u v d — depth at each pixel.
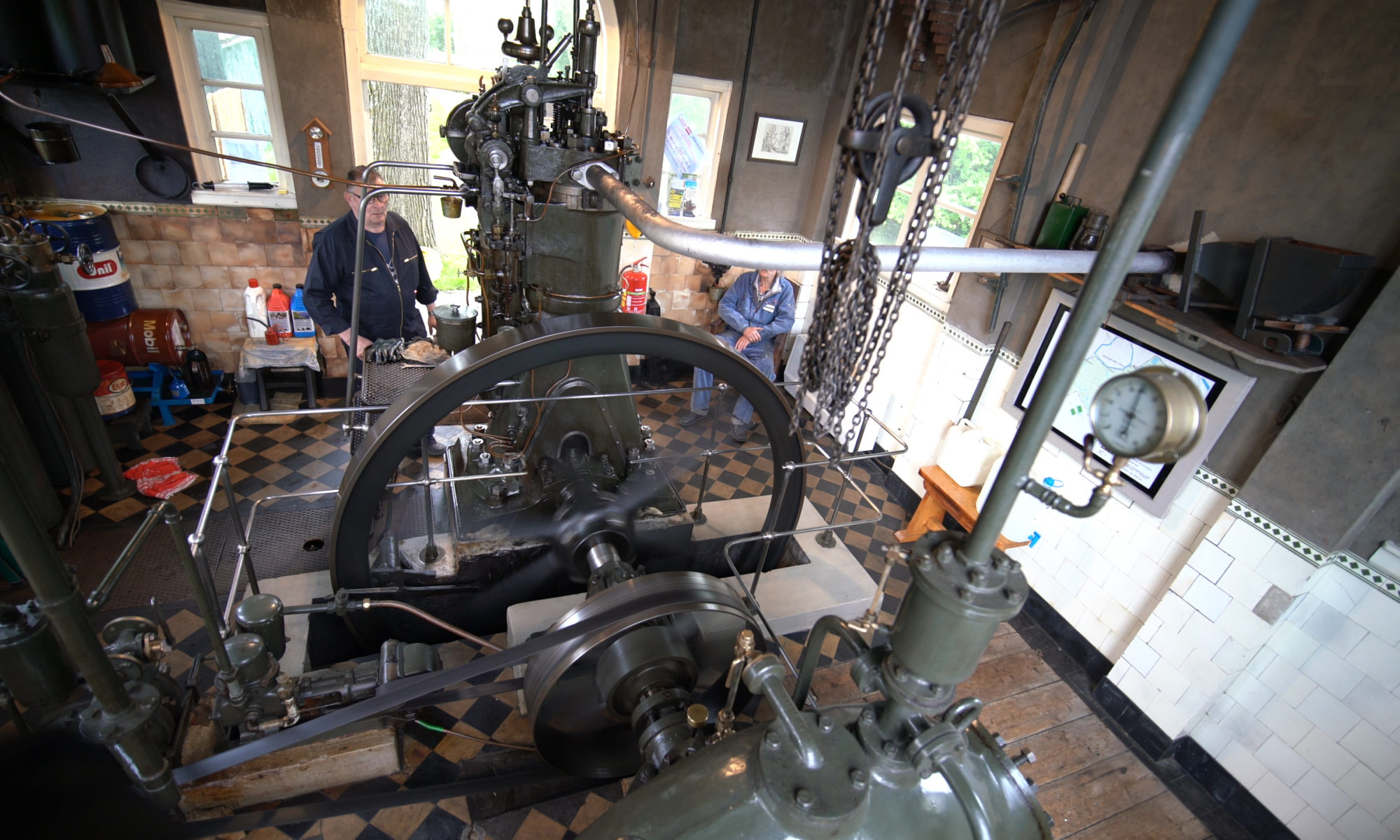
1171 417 1.00
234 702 2.21
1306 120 2.70
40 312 3.20
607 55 4.99
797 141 5.68
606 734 2.79
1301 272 2.53
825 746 1.43
